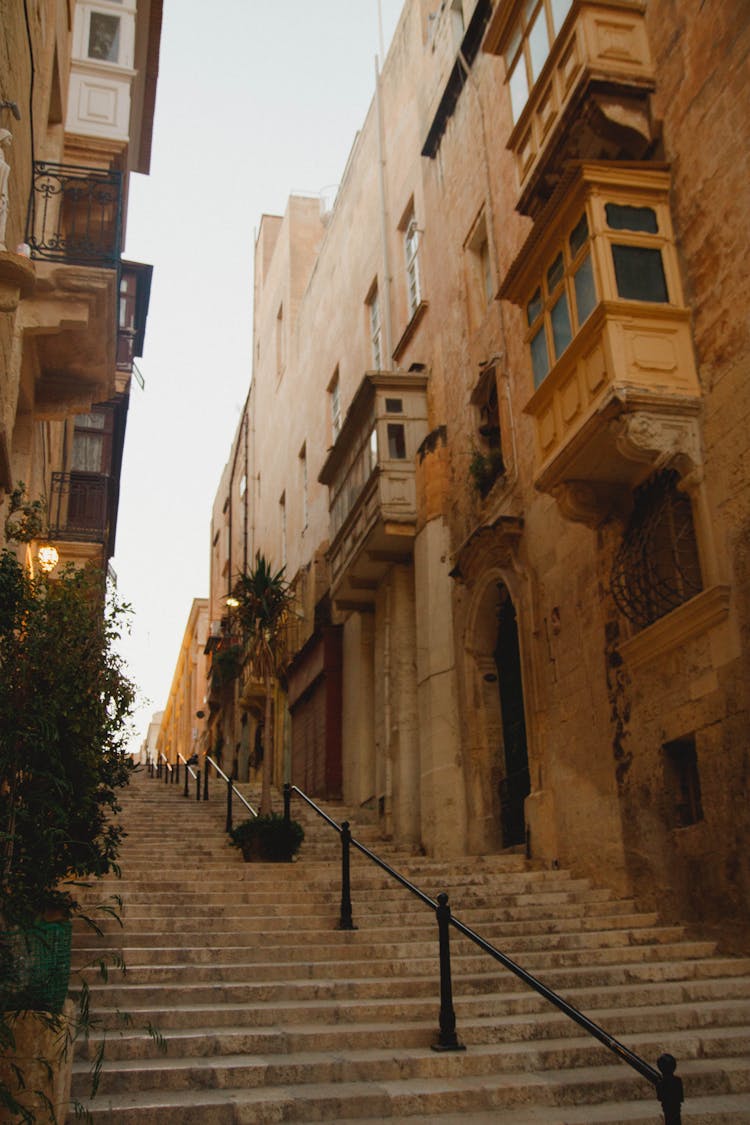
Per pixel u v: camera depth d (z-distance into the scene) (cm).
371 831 1628
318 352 2748
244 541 3725
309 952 795
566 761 1177
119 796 1900
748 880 831
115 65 1380
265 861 1181
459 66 1750
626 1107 531
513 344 1445
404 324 2039
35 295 949
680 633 941
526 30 1280
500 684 1479
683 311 980
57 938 491
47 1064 436
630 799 1031
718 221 954
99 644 666
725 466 906
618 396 933
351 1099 513
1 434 715
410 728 1716
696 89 1005
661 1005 712
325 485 2341
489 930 893
